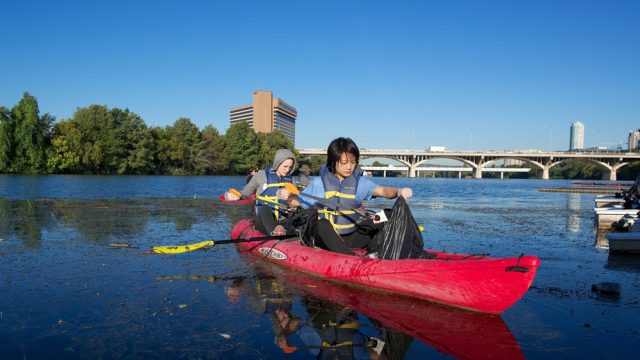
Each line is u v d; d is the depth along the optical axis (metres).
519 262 3.51
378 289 4.42
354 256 4.78
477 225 10.80
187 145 59.53
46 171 45.38
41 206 14.00
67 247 6.87
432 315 3.79
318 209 5.40
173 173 57.53
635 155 82.88
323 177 5.32
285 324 3.55
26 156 44.00
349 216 5.27
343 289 4.57
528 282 3.47
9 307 3.92
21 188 23.88
